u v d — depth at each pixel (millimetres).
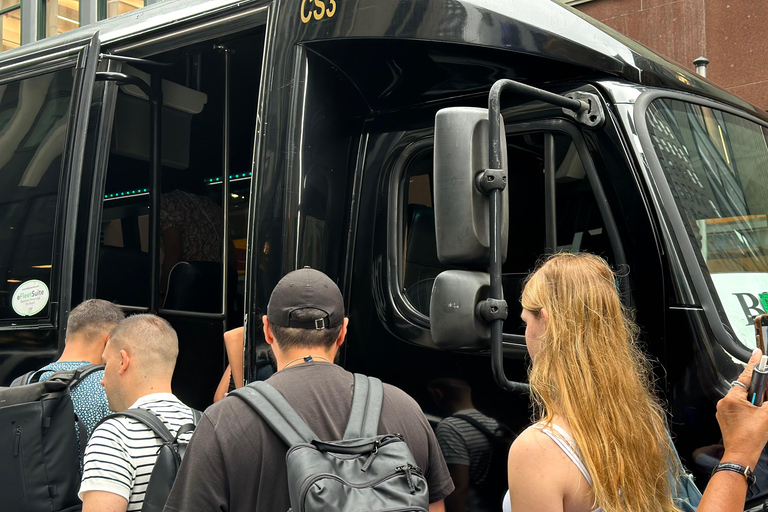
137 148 4395
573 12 3002
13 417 2811
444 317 2359
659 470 1718
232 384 3904
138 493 2432
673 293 2516
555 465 1647
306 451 1778
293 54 3098
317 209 3039
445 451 2789
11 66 4438
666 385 2480
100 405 3086
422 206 3047
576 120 2740
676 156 2771
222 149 4738
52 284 3900
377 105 3260
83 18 14742
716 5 9258
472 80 3004
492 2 2898
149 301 4602
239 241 4727
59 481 2832
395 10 2965
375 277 3088
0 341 4105
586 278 1809
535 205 2822
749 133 3270
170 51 4266
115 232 4711
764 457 2512
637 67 2906
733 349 2453
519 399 2664
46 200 4023
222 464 1889
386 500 1681
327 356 2158
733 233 2803
